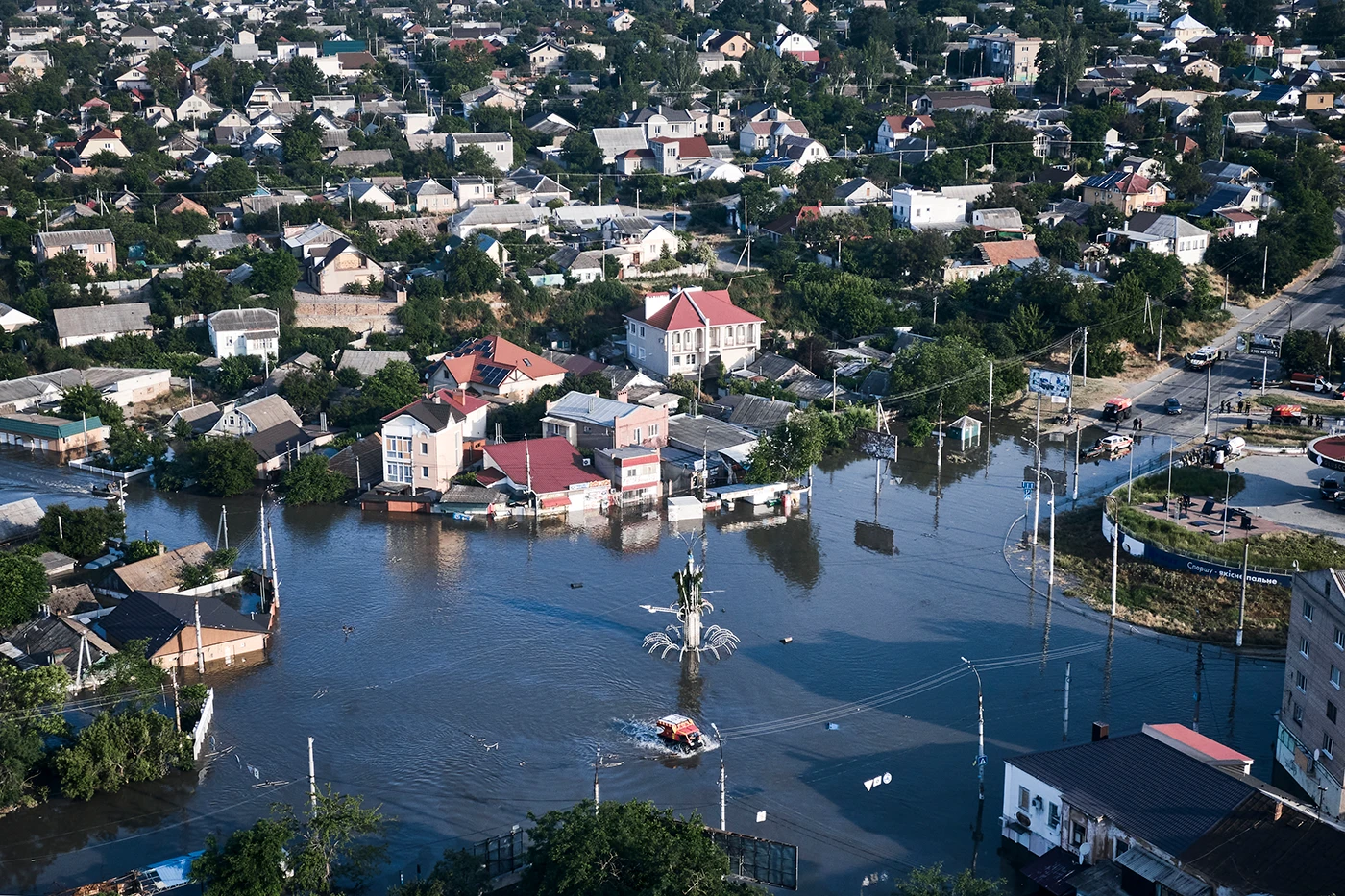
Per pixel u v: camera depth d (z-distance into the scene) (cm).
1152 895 8975
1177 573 14912
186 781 11294
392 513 17275
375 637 13862
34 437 19125
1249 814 9288
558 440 18325
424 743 11844
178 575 14912
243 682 12938
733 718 12269
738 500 17612
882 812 10800
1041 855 9962
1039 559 15762
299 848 9994
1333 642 10512
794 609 14525
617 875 8969
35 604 13650
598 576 15338
